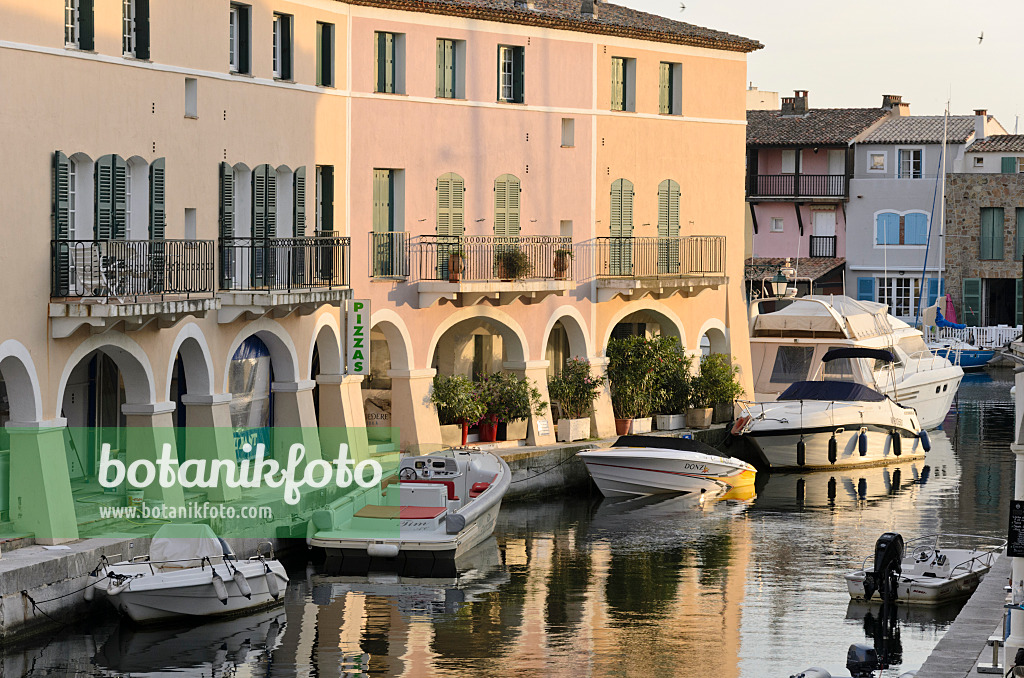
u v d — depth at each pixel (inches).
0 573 969.5
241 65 1362.0
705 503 1603.1
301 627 1073.5
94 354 1294.3
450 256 1574.8
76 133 1131.9
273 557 1232.2
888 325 2167.8
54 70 1105.4
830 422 1801.2
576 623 1095.0
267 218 1389.0
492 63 1663.4
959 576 1151.0
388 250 1552.7
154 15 1223.5
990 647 899.4
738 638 1053.2
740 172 1995.6
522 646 1032.8
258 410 1413.6
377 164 1542.8
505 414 1660.9
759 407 1820.9
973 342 3061.0
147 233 1216.2
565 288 1701.5
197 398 1285.7
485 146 1656.0
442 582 1222.3
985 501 1610.5
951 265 3105.3
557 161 1740.9
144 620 1048.8
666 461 1588.3
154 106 1226.0
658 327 1962.4
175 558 1080.8
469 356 1738.4
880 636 1056.2
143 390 1204.5
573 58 1754.4
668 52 1877.5
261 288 1339.8
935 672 848.9
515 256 1644.9
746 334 2011.6
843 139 3127.5
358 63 1520.7
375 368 1642.5
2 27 1050.7
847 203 3161.9
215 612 1074.7
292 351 1419.8
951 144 3122.5
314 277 1434.5
